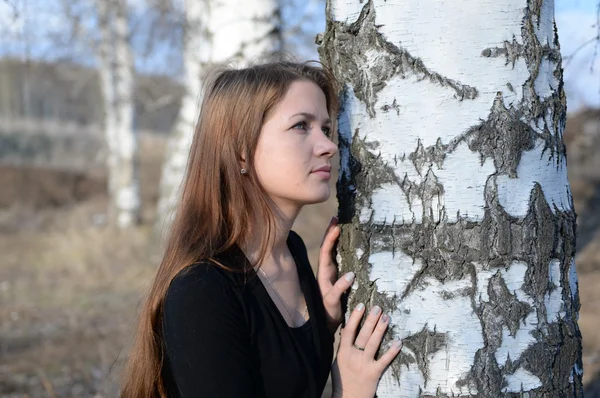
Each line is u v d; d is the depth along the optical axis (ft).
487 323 4.94
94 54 33.12
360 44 5.36
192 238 5.14
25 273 28.78
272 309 5.10
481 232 4.95
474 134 4.96
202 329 4.71
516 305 4.95
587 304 19.07
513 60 4.96
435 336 5.01
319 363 5.38
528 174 5.02
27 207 50.83
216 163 5.18
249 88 5.10
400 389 5.13
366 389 5.20
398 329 5.15
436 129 5.03
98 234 33.14
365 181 5.37
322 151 5.09
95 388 13.66
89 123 68.59
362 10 5.33
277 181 5.11
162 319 5.06
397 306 5.16
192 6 20.51
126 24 32.12
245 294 4.99
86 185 58.13
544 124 5.09
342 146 5.59
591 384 12.74
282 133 5.06
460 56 4.97
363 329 5.24
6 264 31.04
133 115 39.58
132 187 39.27
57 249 32.04
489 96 4.95
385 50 5.19
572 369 5.22
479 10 4.94
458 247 4.98
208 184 5.21
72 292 24.68
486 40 4.95
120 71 33.32
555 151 5.18
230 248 5.12
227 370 4.68
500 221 4.95
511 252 4.96
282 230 5.44
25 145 64.54
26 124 66.54
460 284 4.99
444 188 5.01
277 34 16.47
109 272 26.73
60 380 14.94
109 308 22.17
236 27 16.07
